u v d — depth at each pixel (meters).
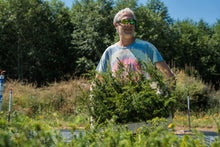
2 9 22.91
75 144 1.25
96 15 22.25
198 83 12.74
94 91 1.94
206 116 10.44
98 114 1.88
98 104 1.89
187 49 27.91
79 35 22.98
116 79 2.04
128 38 2.50
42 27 24.17
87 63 21.30
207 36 31.58
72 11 26.36
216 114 10.80
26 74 23.61
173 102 1.87
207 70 27.38
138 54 2.42
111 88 1.96
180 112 10.04
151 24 24.61
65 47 25.06
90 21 22.11
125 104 1.82
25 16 22.48
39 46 24.03
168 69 2.41
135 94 1.83
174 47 26.98
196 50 28.56
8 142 0.89
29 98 10.19
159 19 25.30
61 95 10.04
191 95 11.50
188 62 27.69
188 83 12.27
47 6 24.78
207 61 27.77
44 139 1.21
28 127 1.23
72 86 10.78
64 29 26.03
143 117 1.83
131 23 2.51
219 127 1.08
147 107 1.83
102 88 1.97
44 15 24.12
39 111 8.80
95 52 22.97
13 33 23.23
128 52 2.46
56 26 24.80
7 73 22.70
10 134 1.22
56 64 24.75
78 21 23.30
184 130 6.61
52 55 24.12
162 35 25.45
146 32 22.53
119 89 1.98
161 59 2.41
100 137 1.53
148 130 1.52
